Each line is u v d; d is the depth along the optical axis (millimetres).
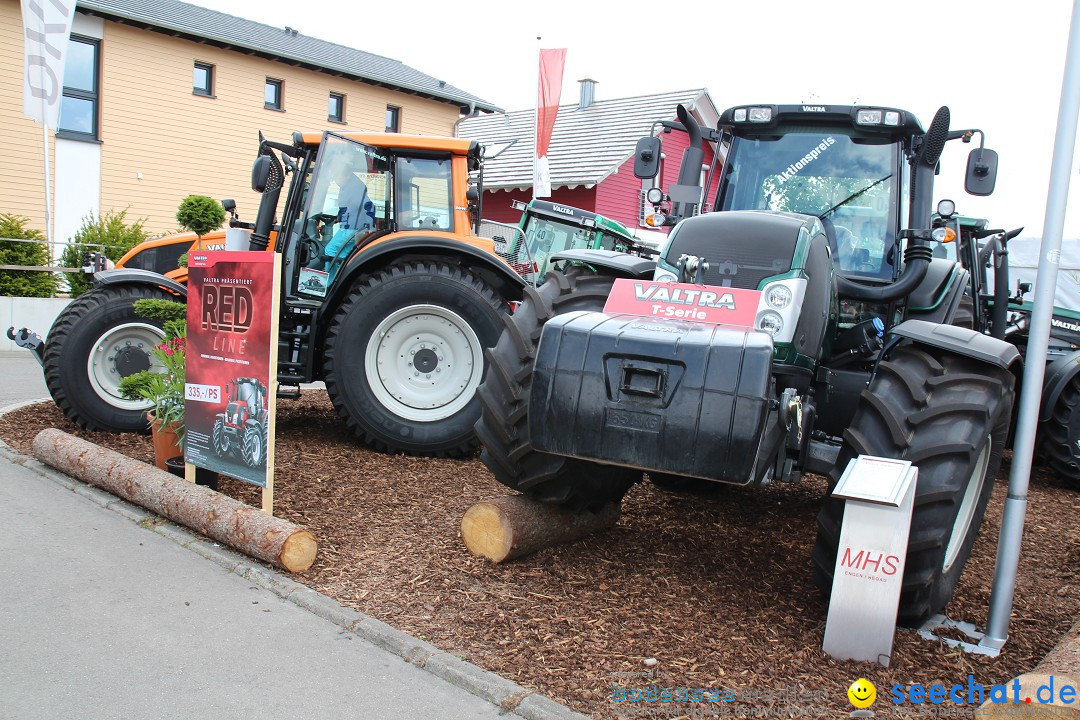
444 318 6121
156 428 5074
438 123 22234
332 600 3520
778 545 4543
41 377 9453
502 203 19875
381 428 6020
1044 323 3281
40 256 12711
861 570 3129
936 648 3295
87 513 4535
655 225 5266
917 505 3166
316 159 6355
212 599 3537
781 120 5148
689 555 4258
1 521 4320
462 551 4102
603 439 3143
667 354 3082
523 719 2715
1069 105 3189
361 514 4633
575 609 3498
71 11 12078
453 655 3068
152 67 16953
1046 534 5293
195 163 17781
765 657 3135
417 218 6664
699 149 5219
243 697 2775
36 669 2885
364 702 2779
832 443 4156
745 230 3795
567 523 4160
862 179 5031
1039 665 2910
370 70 20812
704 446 3014
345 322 6004
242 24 20125
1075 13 3188
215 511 4090
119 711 2654
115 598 3488
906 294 4473
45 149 12602
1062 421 6742
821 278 3832
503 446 3777
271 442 4191
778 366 3600
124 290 6223
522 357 3770
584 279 4359
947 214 4613
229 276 4375
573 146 19859
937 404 3291
